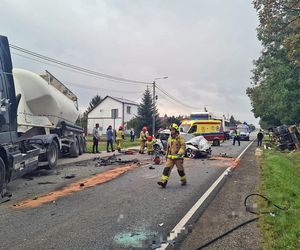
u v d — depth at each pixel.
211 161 17.81
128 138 52.16
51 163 13.52
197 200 8.09
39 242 5.20
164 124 64.31
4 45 9.35
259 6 18.72
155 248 4.96
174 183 10.61
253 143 41.09
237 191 9.27
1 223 6.21
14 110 9.70
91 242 5.19
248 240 5.32
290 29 20.31
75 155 19.25
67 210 7.12
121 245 5.07
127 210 7.11
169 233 5.63
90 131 69.75
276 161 16.50
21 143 10.96
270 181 10.60
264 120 57.34
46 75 16.42
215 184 10.40
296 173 14.45
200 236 5.52
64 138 17.81
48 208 7.30
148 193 8.95
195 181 11.00
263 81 43.25
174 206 7.48
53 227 5.95
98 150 25.64
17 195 8.75
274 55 33.41
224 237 5.48
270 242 5.12
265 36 32.31
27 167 10.60
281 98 31.94
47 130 15.20
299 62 19.28
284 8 18.28
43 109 15.03
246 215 6.75
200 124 32.94
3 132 8.97
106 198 8.30
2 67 9.12
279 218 6.32
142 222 6.24
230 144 37.88
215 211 7.08
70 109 18.75
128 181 10.95
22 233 5.63
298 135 28.17
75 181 10.96
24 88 13.75
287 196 8.34
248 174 12.77
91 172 13.16
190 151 19.59
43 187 9.88
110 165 15.66
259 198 8.20
